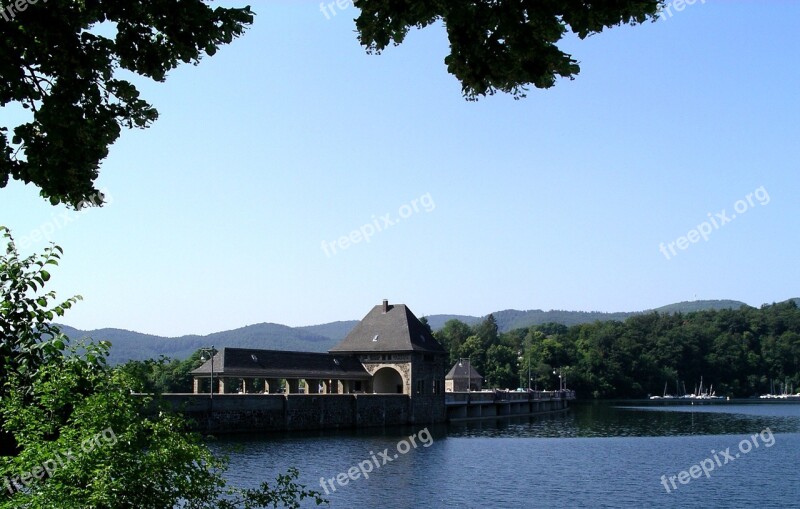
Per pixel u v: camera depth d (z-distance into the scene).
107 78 10.26
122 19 9.86
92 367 12.81
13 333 11.77
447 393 110.69
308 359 93.31
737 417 120.00
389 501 38.38
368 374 99.75
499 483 44.44
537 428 93.69
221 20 9.87
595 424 102.50
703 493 41.78
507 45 8.75
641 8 8.24
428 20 8.98
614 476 47.81
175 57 10.28
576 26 8.43
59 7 9.32
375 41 9.30
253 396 72.94
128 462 12.40
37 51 9.66
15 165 10.45
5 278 11.72
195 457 13.42
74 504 11.52
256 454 56.50
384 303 107.12
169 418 13.67
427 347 103.00
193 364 104.69
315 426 81.12
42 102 9.76
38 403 12.32
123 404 12.70
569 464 53.84
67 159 10.07
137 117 10.49
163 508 12.62
